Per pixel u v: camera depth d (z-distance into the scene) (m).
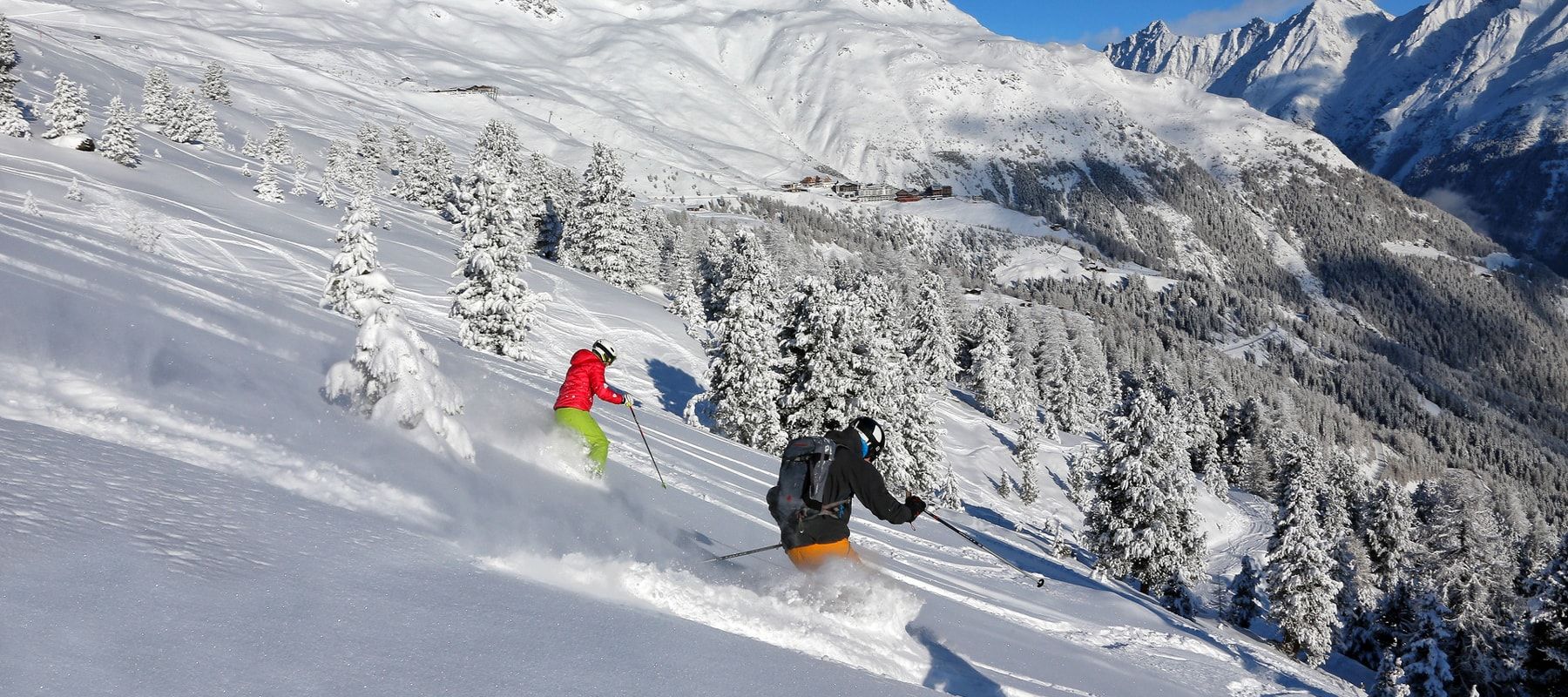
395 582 2.84
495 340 31.89
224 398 5.76
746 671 3.09
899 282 94.81
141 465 3.34
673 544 6.04
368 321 7.09
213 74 140.50
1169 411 52.31
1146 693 7.11
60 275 10.36
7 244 11.98
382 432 6.48
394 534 3.58
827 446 5.61
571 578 3.93
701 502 9.54
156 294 11.49
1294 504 35.78
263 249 36.28
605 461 8.55
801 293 34.12
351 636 2.23
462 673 2.21
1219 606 43.66
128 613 1.92
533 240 69.19
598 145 67.69
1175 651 10.91
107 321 7.43
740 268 56.22
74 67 107.38
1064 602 12.51
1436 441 170.62
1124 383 120.06
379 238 49.41
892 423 34.19
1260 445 102.12
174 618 1.98
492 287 31.86
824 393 33.44
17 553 2.04
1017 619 9.41
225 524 2.86
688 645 3.22
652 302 61.09
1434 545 53.00
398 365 6.85
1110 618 12.30
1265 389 141.00
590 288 55.72
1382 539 55.88
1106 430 37.34
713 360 34.78
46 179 35.88
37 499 2.46
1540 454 173.50
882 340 34.12
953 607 8.09
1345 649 46.00
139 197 37.91
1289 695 10.09
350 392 6.93
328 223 50.22
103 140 45.88
